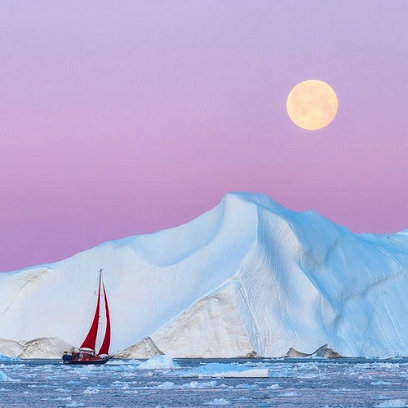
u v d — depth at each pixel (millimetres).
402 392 100938
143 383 119062
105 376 136625
